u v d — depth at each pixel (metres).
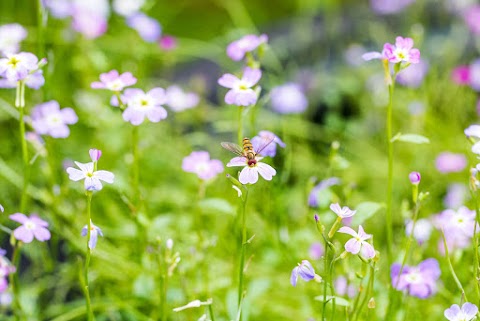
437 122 0.94
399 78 0.95
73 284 0.81
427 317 0.76
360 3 1.21
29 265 0.82
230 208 0.74
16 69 0.69
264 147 0.70
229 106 0.93
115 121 0.89
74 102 0.91
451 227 0.71
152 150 0.90
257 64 0.74
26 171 0.73
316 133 0.96
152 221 0.78
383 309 0.75
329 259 0.77
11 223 0.83
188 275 0.77
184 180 0.89
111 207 0.83
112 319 0.77
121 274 0.80
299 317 0.78
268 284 0.75
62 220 0.81
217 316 0.75
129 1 0.91
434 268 0.71
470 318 0.66
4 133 0.92
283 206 0.80
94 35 0.91
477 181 0.67
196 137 0.91
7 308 0.78
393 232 0.88
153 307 0.78
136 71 0.93
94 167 0.66
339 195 0.88
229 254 0.82
